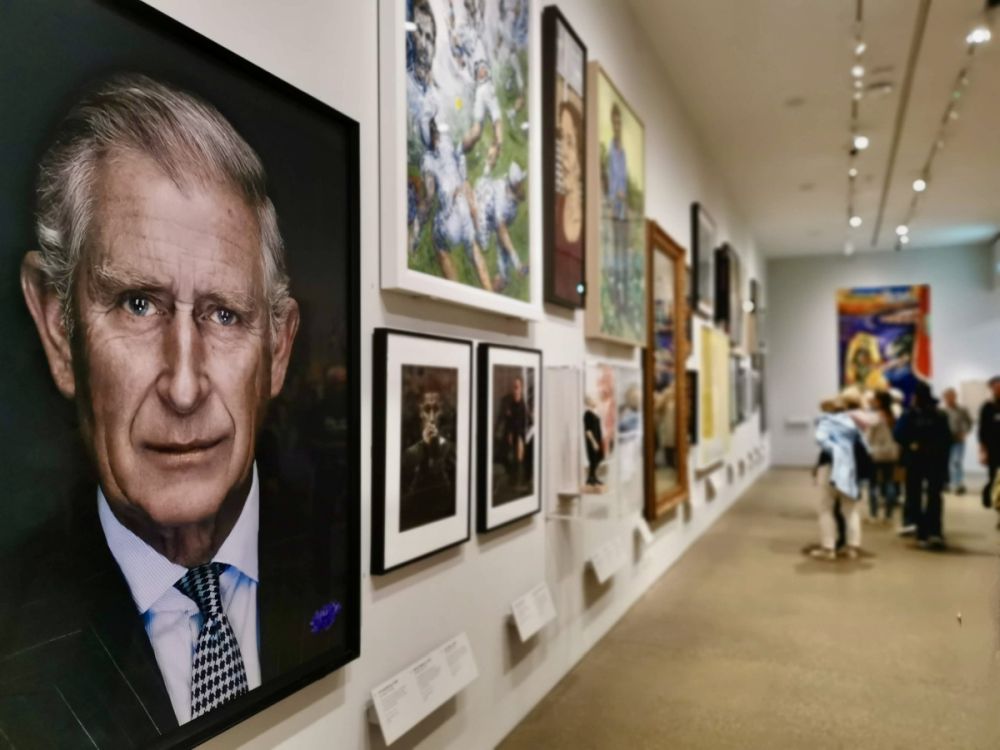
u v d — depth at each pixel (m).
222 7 1.73
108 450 1.40
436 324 2.70
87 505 1.36
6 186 1.22
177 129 1.55
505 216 3.18
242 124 1.74
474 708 3.00
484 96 3.01
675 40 6.31
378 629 2.32
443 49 2.68
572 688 3.93
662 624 5.07
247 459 1.74
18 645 1.23
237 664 1.69
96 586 1.37
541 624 3.49
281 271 1.86
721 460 9.56
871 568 6.82
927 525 7.86
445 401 2.69
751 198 11.79
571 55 4.08
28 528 1.25
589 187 4.44
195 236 1.59
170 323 1.53
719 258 9.68
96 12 1.38
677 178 7.37
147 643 1.47
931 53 6.54
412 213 2.44
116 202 1.42
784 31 6.15
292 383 1.90
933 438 7.87
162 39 1.53
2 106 1.22
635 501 5.33
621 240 4.99
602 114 4.61
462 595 2.89
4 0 1.22
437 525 2.62
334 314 2.07
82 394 1.35
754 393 14.22
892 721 3.53
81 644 1.34
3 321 1.22
